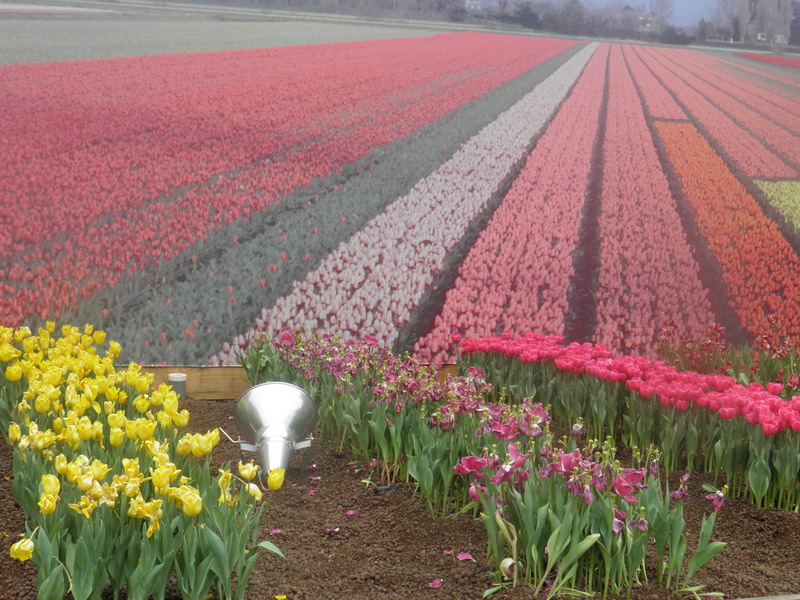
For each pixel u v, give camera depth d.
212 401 5.72
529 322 6.65
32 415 3.62
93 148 5.70
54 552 2.49
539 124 6.95
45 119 5.61
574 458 2.82
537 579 2.90
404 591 2.93
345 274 6.26
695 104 7.20
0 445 4.11
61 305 5.53
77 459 2.55
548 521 2.87
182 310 5.78
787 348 5.66
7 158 5.45
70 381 3.58
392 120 6.61
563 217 6.81
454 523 3.52
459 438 3.61
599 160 6.95
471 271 6.57
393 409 4.08
